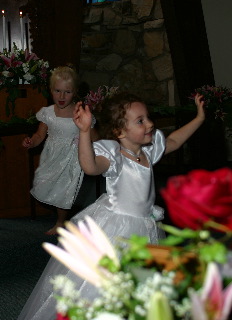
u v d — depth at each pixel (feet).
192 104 21.71
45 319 8.48
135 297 2.91
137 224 8.53
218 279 2.63
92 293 7.92
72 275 8.25
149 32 25.34
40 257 13.91
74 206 17.87
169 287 2.83
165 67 25.21
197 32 24.21
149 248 3.93
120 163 8.49
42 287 8.67
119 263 3.18
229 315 3.17
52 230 15.70
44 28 24.43
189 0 23.56
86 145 7.12
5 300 11.28
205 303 2.62
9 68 16.84
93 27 26.50
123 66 26.23
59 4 24.23
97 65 26.66
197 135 23.75
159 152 8.96
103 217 8.57
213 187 2.84
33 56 17.33
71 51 24.71
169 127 24.75
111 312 2.93
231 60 24.84
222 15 24.45
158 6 24.86
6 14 24.89
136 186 8.55
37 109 17.79
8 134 16.65
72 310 3.07
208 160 24.40
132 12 25.59
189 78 24.50
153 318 2.49
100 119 8.94
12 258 13.80
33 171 17.42
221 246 2.94
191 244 3.18
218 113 21.67
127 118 8.43
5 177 17.31
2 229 16.20
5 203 17.44
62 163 15.20
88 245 3.03
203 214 2.89
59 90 14.96
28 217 17.53
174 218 3.02
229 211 2.90
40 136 15.62
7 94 17.70
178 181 3.00
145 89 25.93
